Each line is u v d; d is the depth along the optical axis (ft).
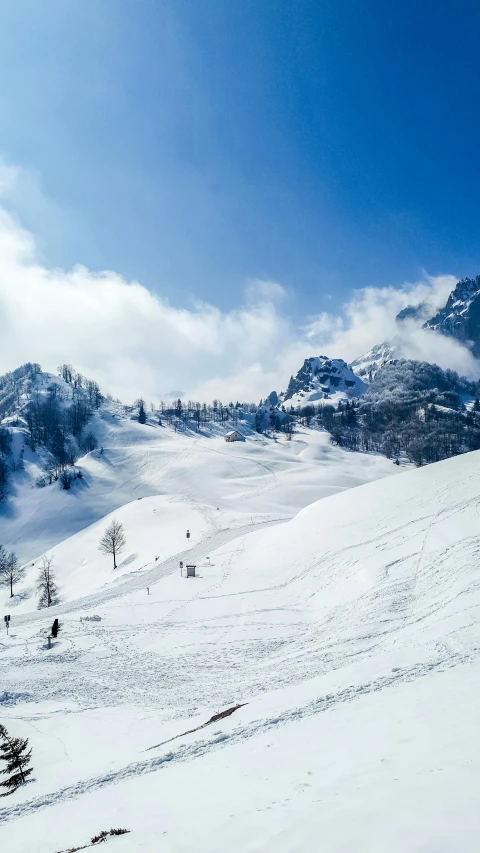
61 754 53.57
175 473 514.27
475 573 87.04
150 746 49.26
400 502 151.23
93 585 227.40
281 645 91.25
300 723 39.58
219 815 22.54
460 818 15.66
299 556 145.89
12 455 625.41
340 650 74.02
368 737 30.09
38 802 37.86
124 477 538.06
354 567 118.32
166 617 118.42
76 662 94.79
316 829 17.31
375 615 85.81
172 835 21.33
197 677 80.94
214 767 33.19
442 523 120.88
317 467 511.81
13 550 398.01
